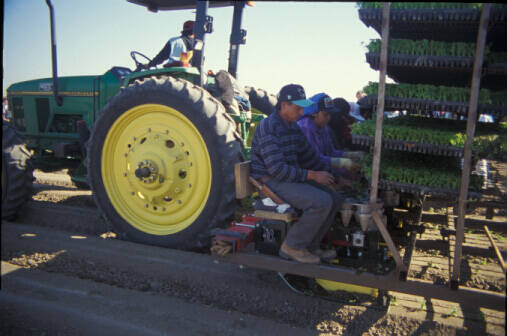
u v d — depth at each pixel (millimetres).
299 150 3156
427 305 2725
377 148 2314
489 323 2492
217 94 4148
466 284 3066
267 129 2818
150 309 2637
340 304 2713
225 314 2596
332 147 3783
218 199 3342
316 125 3586
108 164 3795
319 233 2779
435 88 2289
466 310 2656
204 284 2992
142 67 4695
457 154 2213
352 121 4469
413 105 2328
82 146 5020
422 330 2451
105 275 3131
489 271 3275
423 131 2299
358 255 2854
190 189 3502
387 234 2383
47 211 4531
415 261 3498
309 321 2572
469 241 3799
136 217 3764
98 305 2670
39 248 3537
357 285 2506
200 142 3408
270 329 2443
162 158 3477
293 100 2803
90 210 4594
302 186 2725
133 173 3617
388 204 2814
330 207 2639
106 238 3775
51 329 2420
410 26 2480
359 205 2654
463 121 3178
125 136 3699
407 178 2381
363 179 3236
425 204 4367
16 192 4195
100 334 2385
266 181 2855
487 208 4047
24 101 5996
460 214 2201
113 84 5219
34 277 3016
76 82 5555
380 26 2520
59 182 6453
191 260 3275
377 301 2721
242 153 3434
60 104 5621
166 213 3635
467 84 2932
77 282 2959
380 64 2234
